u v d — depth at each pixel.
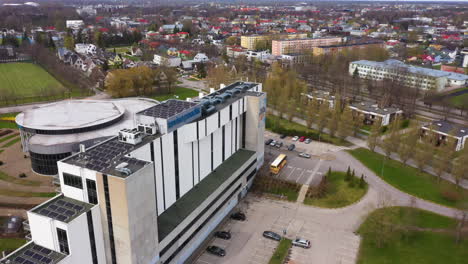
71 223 60.31
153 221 71.25
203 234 92.31
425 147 126.81
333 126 157.25
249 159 113.94
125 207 63.22
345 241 93.00
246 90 124.94
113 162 69.31
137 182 64.75
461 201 108.50
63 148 121.56
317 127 172.25
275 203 110.56
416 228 96.75
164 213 83.62
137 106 171.62
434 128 148.25
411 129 135.25
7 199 107.19
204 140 96.94
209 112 97.38
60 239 61.97
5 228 91.94
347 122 152.50
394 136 137.38
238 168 107.31
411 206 104.88
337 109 164.00
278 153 144.38
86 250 64.62
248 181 116.94
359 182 119.38
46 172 123.00
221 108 102.25
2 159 134.12
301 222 100.88
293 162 136.38
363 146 152.25
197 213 86.94
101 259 68.50
